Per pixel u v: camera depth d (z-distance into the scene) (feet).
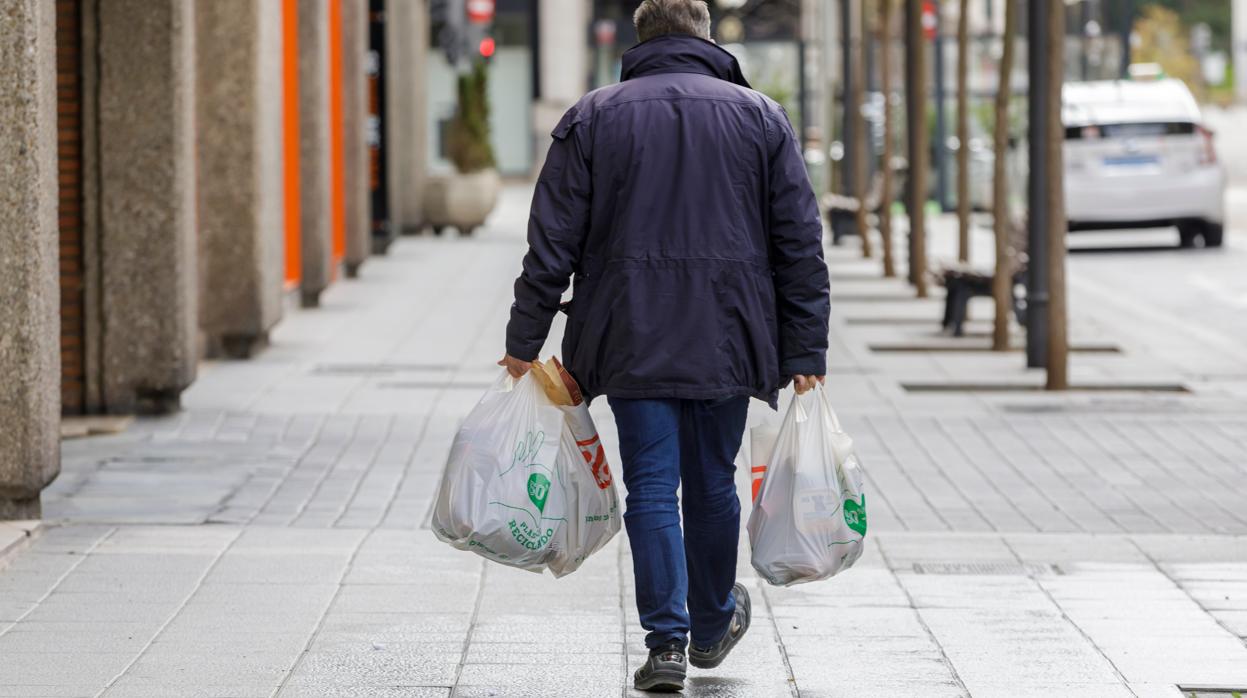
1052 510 52.70
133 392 67.10
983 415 70.13
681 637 32.71
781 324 33.22
